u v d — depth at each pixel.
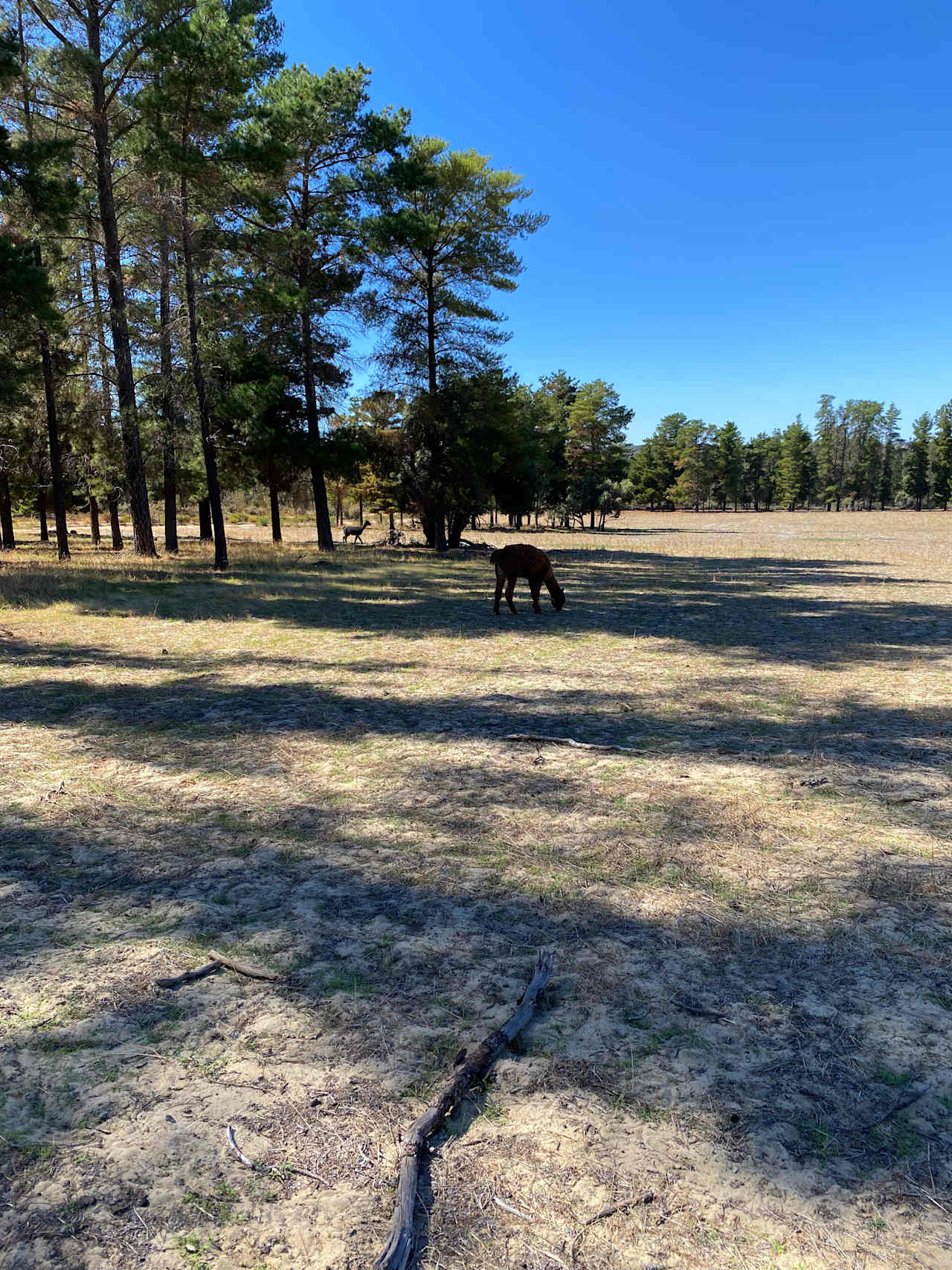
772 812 4.74
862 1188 2.02
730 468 112.56
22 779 5.37
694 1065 2.51
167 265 20.97
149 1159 2.11
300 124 20.94
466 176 26.66
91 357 24.91
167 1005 2.83
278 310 21.50
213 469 20.70
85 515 74.00
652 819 4.64
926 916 3.48
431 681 8.62
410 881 3.87
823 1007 2.82
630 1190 2.01
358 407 35.12
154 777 5.45
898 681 8.46
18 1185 2.01
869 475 122.25
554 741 6.20
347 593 17.30
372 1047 2.60
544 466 53.66
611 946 3.24
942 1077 2.44
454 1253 1.83
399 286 27.92
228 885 3.83
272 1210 1.96
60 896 3.71
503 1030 2.60
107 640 11.10
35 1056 2.54
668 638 11.50
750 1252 1.83
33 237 19.92
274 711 7.31
